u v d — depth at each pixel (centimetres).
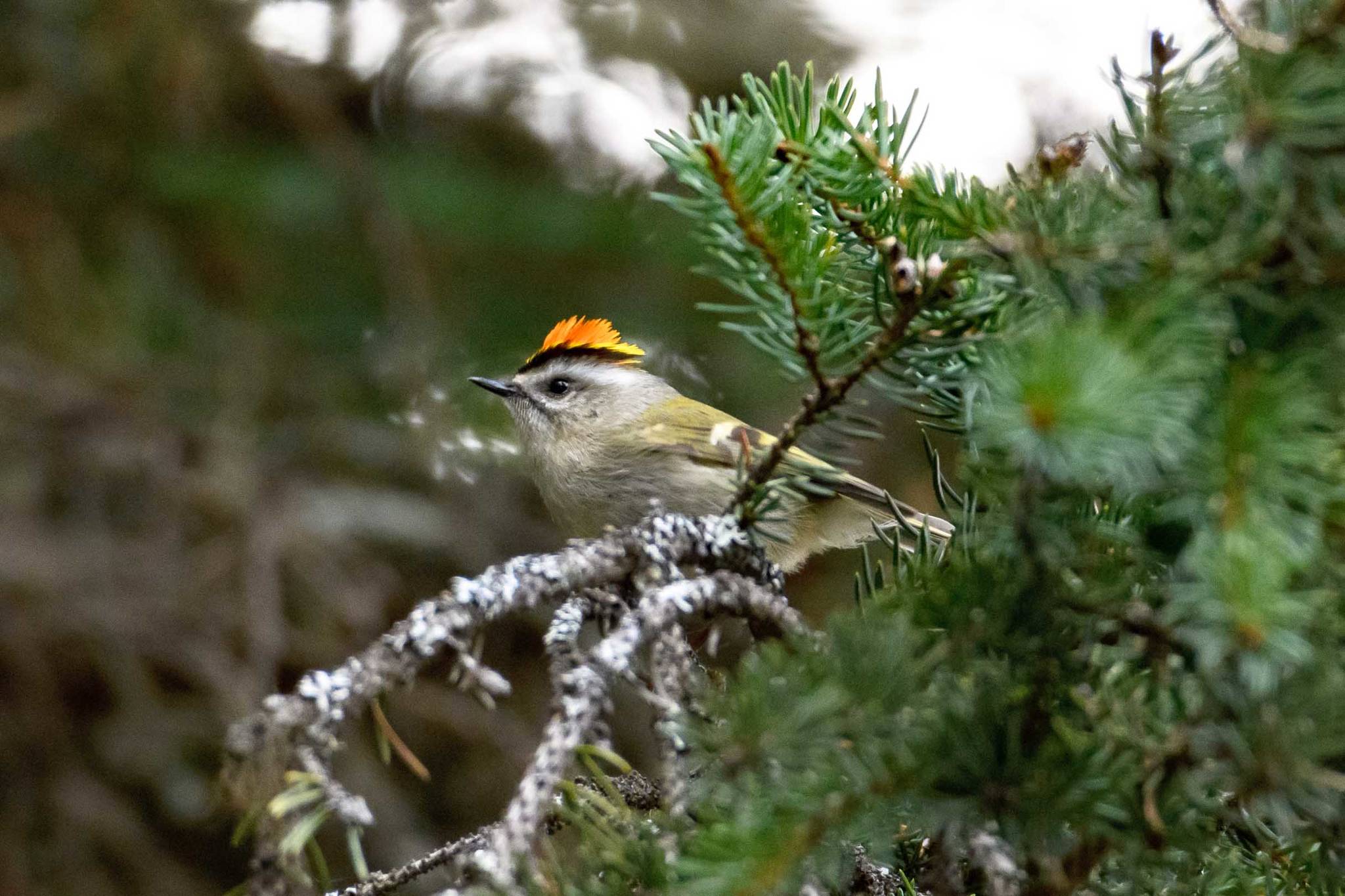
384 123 1341
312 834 349
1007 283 392
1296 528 335
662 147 476
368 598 1200
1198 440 346
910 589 401
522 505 1276
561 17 1343
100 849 1158
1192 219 369
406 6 1341
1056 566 367
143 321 1252
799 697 358
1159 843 353
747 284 507
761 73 1323
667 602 433
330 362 1268
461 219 1251
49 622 1173
